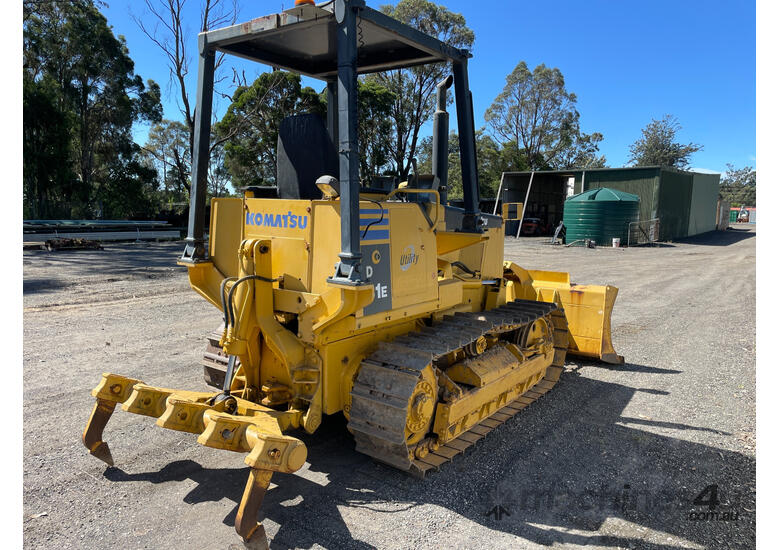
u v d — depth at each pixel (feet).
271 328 11.84
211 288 13.55
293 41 13.71
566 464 13.43
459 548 9.78
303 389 11.93
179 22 76.74
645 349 25.18
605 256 71.31
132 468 12.38
